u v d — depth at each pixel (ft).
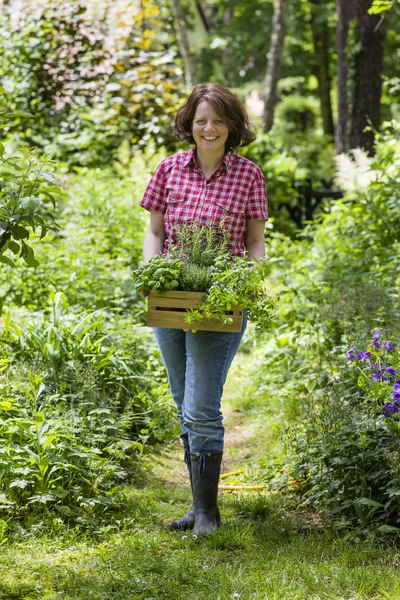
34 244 35.55
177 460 24.14
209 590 15.16
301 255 36.42
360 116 57.47
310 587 15.19
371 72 57.06
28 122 56.59
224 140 18.54
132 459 23.58
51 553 16.76
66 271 34.47
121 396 25.44
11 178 16.88
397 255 32.60
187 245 18.39
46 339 25.43
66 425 20.63
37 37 58.54
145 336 30.04
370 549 16.67
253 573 15.75
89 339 25.48
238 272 17.35
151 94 57.52
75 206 42.14
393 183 36.94
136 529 18.19
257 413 27.89
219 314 17.25
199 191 18.67
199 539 17.60
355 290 29.86
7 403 19.74
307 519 18.99
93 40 59.88
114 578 15.39
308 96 134.21
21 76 57.88
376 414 19.20
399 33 107.14
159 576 15.65
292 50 118.11
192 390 18.16
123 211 42.22
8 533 17.44
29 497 18.49
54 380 23.59
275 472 21.65
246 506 19.60
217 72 121.49
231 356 18.62
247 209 18.81
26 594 14.94
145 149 53.83
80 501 18.78
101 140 56.18
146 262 18.71
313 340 28.84
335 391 20.66
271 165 57.67
